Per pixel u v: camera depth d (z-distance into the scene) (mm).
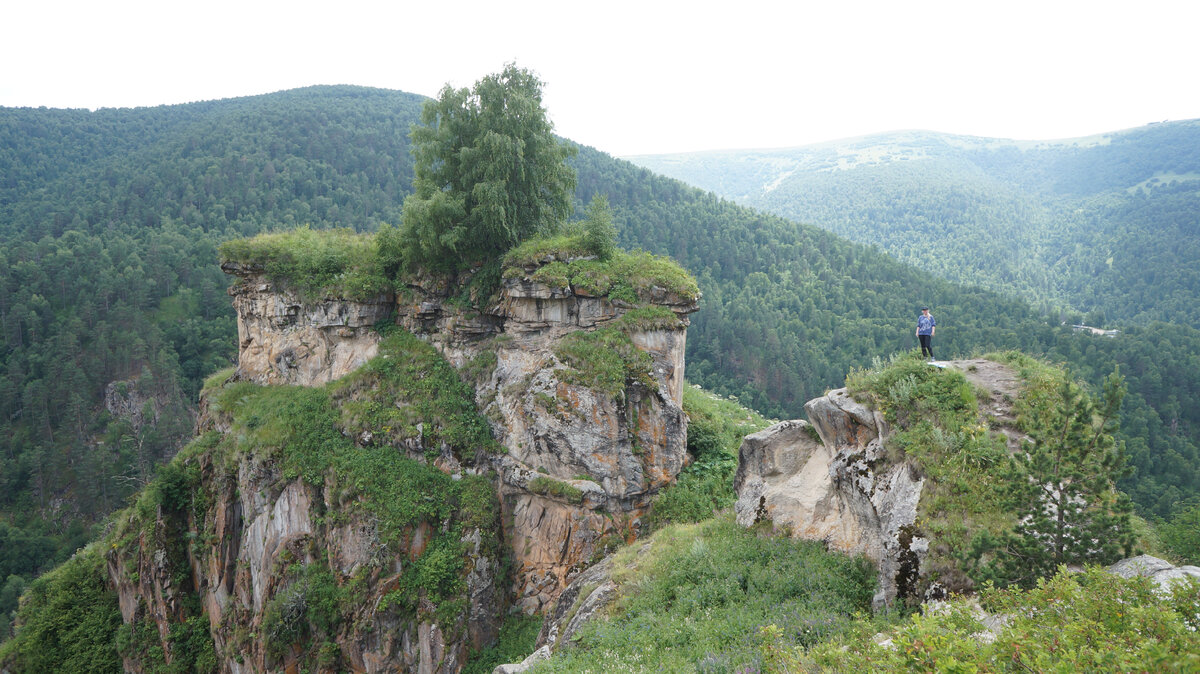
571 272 27281
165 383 98000
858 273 147250
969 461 14055
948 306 131875
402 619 24156
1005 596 10039
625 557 21188
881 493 15141
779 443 20078
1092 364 97875
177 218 130125
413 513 25172
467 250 30188
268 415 30094
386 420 27875
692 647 14102
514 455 26844
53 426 93125
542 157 29734
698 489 26500
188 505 30750
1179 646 7133
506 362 28547
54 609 32219
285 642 24984
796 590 15609
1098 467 11789
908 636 8602
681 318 27391
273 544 27781
